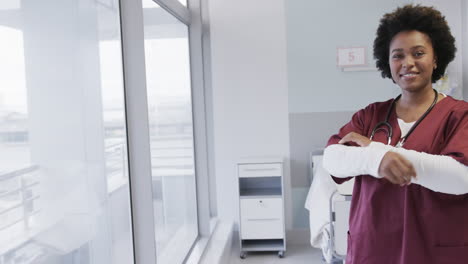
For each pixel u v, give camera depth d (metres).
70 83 1.50
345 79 3.91
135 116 1.78
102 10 1.84
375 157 1.01
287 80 3.94
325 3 3.87
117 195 1.95
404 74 1.11
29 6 1.24
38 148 1.27
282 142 3.98
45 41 1.33
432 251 1.05
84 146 1.60
